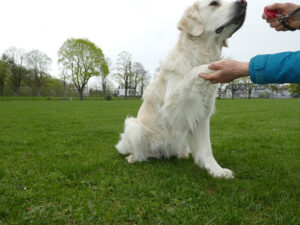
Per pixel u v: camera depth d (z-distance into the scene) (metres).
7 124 2.22
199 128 0.90
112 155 1.09
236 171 0.86
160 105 0.96
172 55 0.93
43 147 1.26
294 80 0.50
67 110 4.43
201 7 0.89
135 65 18.00
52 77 17.91
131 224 0.51
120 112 3.98
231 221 0.52
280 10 0.76
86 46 14.82
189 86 0.83
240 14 0.83
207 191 0.69
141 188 0.68
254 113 3.73
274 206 0.58
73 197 0.63
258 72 0.53
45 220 0.52
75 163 0.93
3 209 0.56
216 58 0.93
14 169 0.87
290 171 0.85
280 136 1.56
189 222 0.50
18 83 15.90
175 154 1.09
